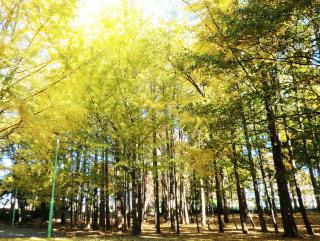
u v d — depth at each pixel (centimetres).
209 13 1156
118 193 1827
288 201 1337
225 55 976
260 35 835
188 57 1139
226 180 2441
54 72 752
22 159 983
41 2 704
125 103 1333
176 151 1603
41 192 1708
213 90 1400
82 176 1497
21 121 702
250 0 888
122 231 1862
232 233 1680
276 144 1352
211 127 1044
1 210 3700
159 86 1479
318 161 1045
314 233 1527
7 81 634
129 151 1385
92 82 1187
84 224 2609
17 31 711
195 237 1452
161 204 3622
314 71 945
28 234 1675
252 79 1012
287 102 948
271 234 1491
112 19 1329
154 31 1447
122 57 1357
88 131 1263
